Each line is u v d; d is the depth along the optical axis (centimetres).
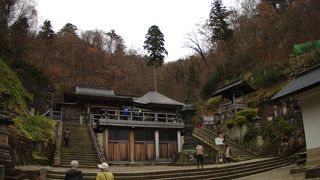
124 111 3372
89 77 7631
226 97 4169
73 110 4109
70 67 7688
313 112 1616
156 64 7219
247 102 4266
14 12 3841
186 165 2678
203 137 3369
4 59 3262
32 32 4906
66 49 7938
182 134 3334
